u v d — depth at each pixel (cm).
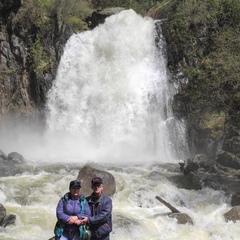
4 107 2803
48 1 2988
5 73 2847
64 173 1600
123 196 1336
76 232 692
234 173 1658
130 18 2839
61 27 2864
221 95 2177
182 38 2634
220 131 2133
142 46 2755
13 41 2897
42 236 1028
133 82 2603
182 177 1570
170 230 1091
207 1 2622
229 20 2523
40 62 2830
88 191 1322
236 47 2234
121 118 2514
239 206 1199
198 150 2219
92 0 3659
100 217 690
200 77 2339
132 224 1076
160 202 1325
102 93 2597
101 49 2762
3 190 1330
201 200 1338
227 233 1077
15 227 1063
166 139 2433
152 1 3606
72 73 2739
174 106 2475
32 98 2803
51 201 1284
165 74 2630
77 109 2627
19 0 2897
